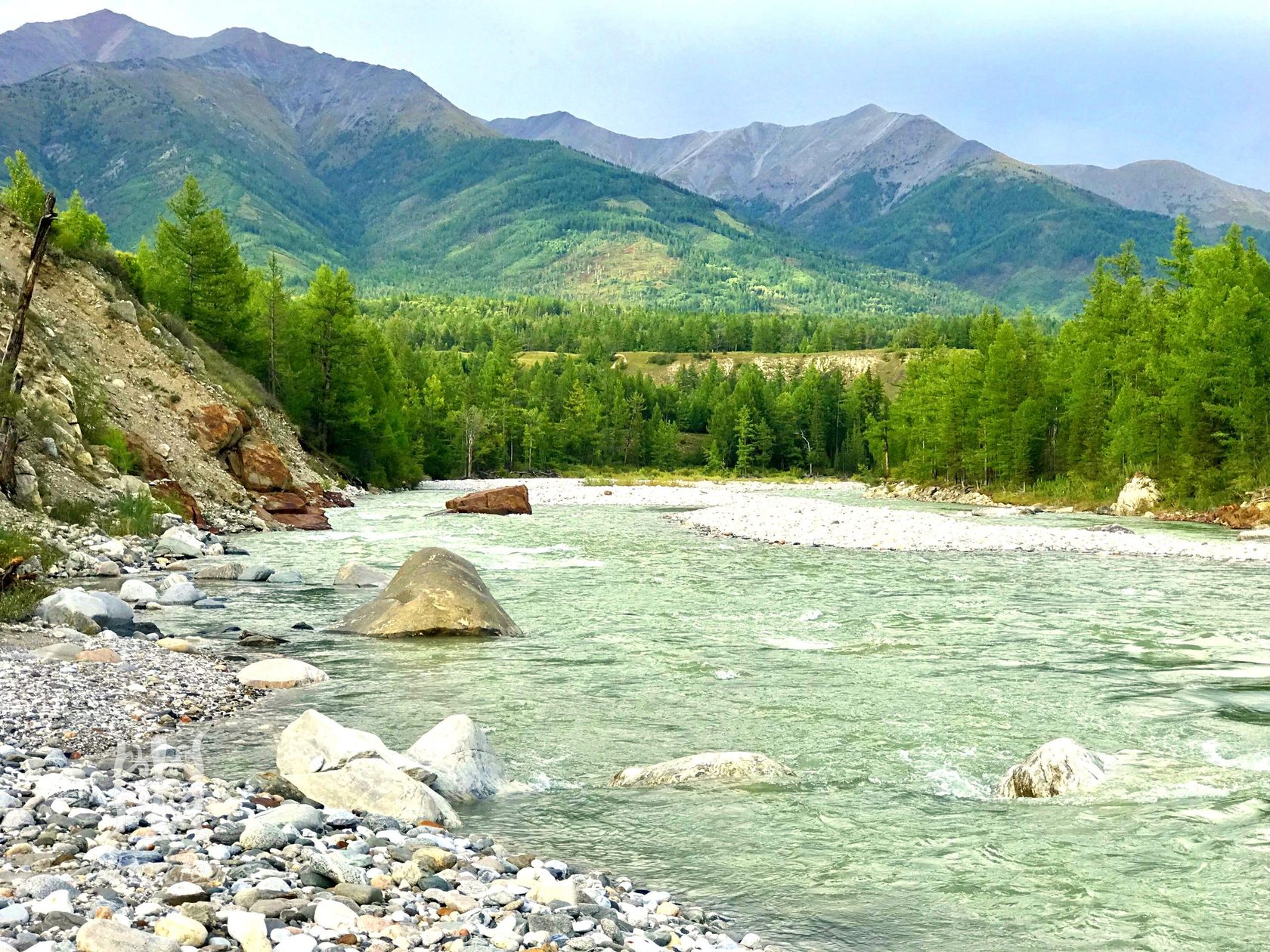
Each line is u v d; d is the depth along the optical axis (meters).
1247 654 18.59
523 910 6.71
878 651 18.61
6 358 30.03
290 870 6.91
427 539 41.16
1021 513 70.00
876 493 110.94
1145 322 84.81
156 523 34.50
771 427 185.12
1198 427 64.38
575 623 21.53
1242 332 61.75
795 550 38.84
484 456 152.25
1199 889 7.97
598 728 13.16
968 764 11.72
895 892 7.98
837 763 11.72
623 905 7.24
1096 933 7.21
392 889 6.84
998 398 94.56
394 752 10.51
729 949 6.67
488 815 9.83
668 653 18.27
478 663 17.20
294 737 10.62
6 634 16.45
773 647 18.95
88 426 37.22
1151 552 39.38
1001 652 18.61
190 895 6.11
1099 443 81.38
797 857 8.77
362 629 19.84
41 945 5.10
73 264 48.06
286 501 47.50
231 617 21.28
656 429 187.12
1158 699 14.96
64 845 6.95
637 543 40.81
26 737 11.07
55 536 27.97
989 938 7.12
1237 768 11.30
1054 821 9.63
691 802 10.25
